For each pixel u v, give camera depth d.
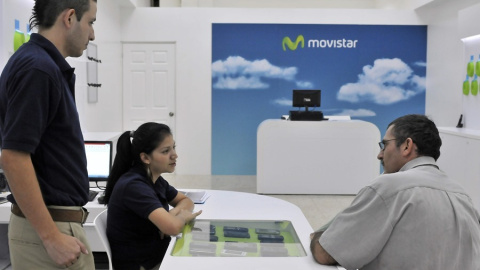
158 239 2.18
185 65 7.62
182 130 7.71
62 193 1.52
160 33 7.55
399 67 7.76
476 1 6.33
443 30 7.27
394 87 7.80
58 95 1.44
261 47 7.67
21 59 1.41
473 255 1.48
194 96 7.66
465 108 6.07
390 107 7.83
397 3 8.38
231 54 7.66
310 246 1.77
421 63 7.77
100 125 6.48
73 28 1.52
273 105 7.77
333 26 7.69
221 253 1.80
